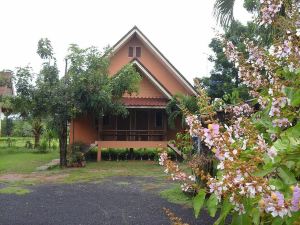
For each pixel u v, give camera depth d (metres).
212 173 4.21
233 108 3.94
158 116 19.47
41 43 14.94
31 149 23.11
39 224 6.63
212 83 20.66
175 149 14.41
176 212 7.30
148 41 19.80
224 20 7.29
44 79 15.13
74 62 15.22
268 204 1.68
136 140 19.00
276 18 3.00
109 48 16.33
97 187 10.62
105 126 19.30
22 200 8.79
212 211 2.17
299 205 1.63
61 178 12.40
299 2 3.30
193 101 13.92
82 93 15.02
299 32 2.61
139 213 7.38
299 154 2.00
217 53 20.72
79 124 19.31
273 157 2.01
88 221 6.82
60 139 15.51
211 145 2.06
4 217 7.14
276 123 2.48
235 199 1.96
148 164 16.39
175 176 2.64
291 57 2.65
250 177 1.84
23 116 16.25
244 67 3.59
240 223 2.03
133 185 10.91
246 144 2.21
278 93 2.52
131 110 19.34
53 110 14.91
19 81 14.83
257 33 5.73
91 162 17.25
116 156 18.58
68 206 8.12
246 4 7.04
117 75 16.11
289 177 1.95
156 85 18.47
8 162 16.88
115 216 7.17
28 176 12.87
